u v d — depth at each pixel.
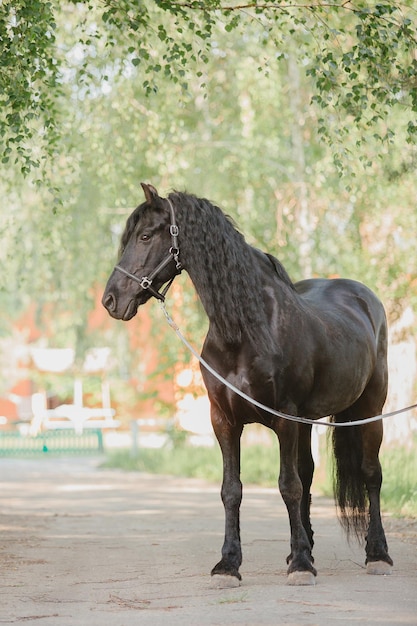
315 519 14.55
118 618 7.36
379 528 9.69
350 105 12.12
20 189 19.00
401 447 19.56
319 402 9.19
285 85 21.80
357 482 9.96
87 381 40.38
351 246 20.42
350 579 8.96
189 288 20.45
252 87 20.36
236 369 8.62
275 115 21.91
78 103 18.52
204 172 21.72
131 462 28.67
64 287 26.72
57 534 13.29
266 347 8.62
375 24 11.16
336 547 11.39
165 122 18.33
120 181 19.11
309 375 8.89
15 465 30.83
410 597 7.96
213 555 10.89
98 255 23.89
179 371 22.64
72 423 40.56
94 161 18.47
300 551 8.70
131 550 11.48
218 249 8.52
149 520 14.93
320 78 11.66
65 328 34.28
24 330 47.44
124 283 8.61
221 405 8.76
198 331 20.53
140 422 35.12
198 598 8.12
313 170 20.97
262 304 8.72
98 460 32.50
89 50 17.47
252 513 15.55
